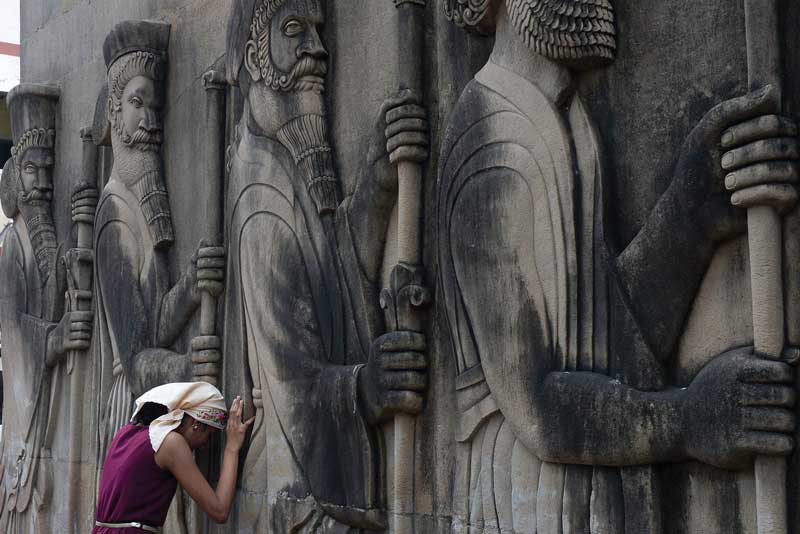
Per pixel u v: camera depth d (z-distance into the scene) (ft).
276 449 10.27
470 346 8.23
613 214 7.39
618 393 6.98
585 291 7.37
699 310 6.77
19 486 16.52
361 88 9.83
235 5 11.02
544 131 7.64
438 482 8.63
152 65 13.16
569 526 7.36
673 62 7.08
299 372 9.96
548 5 7.47
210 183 11.80
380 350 8.84
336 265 9.77
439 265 8.55
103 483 9.50
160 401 9.63
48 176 16.47
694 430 6.45
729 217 6.45
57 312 16.02
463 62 8.71
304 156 10.11
